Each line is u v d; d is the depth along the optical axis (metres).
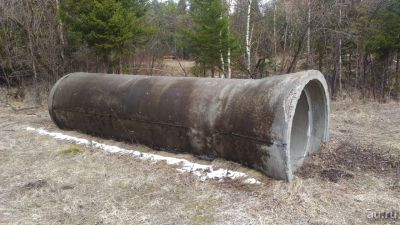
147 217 4.57
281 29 21.30
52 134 8.63
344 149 6.86
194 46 19.16
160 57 26.75
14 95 14.83
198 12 19.28
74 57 17.14
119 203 4.99
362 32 18.06
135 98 7.12
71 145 7.70
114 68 17.69
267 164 5.33
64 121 8.62
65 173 6.14
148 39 19.14
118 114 7.33
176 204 4.91
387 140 7.74
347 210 4.57
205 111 6.08
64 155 7.09
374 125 9.47
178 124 6.41
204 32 18.09
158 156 6.71
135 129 7.14
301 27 16.89
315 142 6.69
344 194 4.99
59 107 8.55
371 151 6.83
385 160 6.35
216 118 5.91
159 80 7.21
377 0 18.06
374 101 14.97
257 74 17.33
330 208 4.62
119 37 15.52
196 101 6.28
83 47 17.02
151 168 6.25
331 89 17.84
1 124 9.88
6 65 15.49
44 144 7.85
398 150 6.90
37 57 15.17
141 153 6.91
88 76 8.57
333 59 18.67
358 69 19.12
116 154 7.04
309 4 15.85
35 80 14.27
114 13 15.45
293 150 6.43
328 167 5.98
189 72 23.42
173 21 27.95
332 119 10.35
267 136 5.19
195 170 5.98
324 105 6.47
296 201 4.77
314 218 4.38
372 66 19.03
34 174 6.11
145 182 5.64
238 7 20.77
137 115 7.00
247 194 5.07
